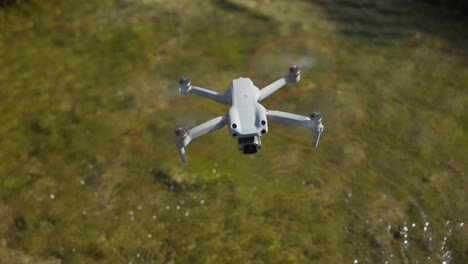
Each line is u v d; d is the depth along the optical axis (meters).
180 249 7.62
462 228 7.68
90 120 9.33
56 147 8.96
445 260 7.36
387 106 9.27
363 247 7.52
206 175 8.44
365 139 8.82
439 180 8.25
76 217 8.06
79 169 8.65
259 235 7.71
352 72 9.88
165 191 8.31
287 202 8.08
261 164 8.59
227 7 11.33
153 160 8.70
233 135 4.36
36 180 8.54
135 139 9.01
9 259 7.61
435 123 9.00
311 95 9.48
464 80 9.66
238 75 9.91
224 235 7.74
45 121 9.35
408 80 9.69
